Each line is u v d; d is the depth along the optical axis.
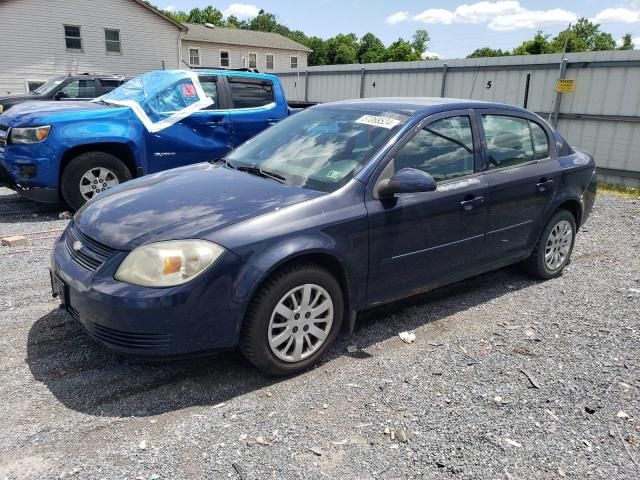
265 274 2.93
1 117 6.95
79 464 2.41
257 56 44.94
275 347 3.09
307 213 3.17
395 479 2.38
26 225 6.39
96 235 3.07
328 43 72.56
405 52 62.66
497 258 4.39
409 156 3.69
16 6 24.48
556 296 4.62
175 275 2.77
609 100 11.30
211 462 2.45
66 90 13.41
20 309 3.99
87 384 3.05
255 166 3.92
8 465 2.39
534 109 12.67
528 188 4.43
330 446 2.58
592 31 61.62
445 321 4.05
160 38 28.89
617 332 3.92
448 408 2.92
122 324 2.77
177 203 3.26
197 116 7.41
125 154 7.11
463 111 4.13
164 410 2.84
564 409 2.94
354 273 3.38
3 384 3.02
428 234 3.74
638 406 2.99
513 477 2.41
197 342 2.86
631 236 6.79
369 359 3.44
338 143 3.81
